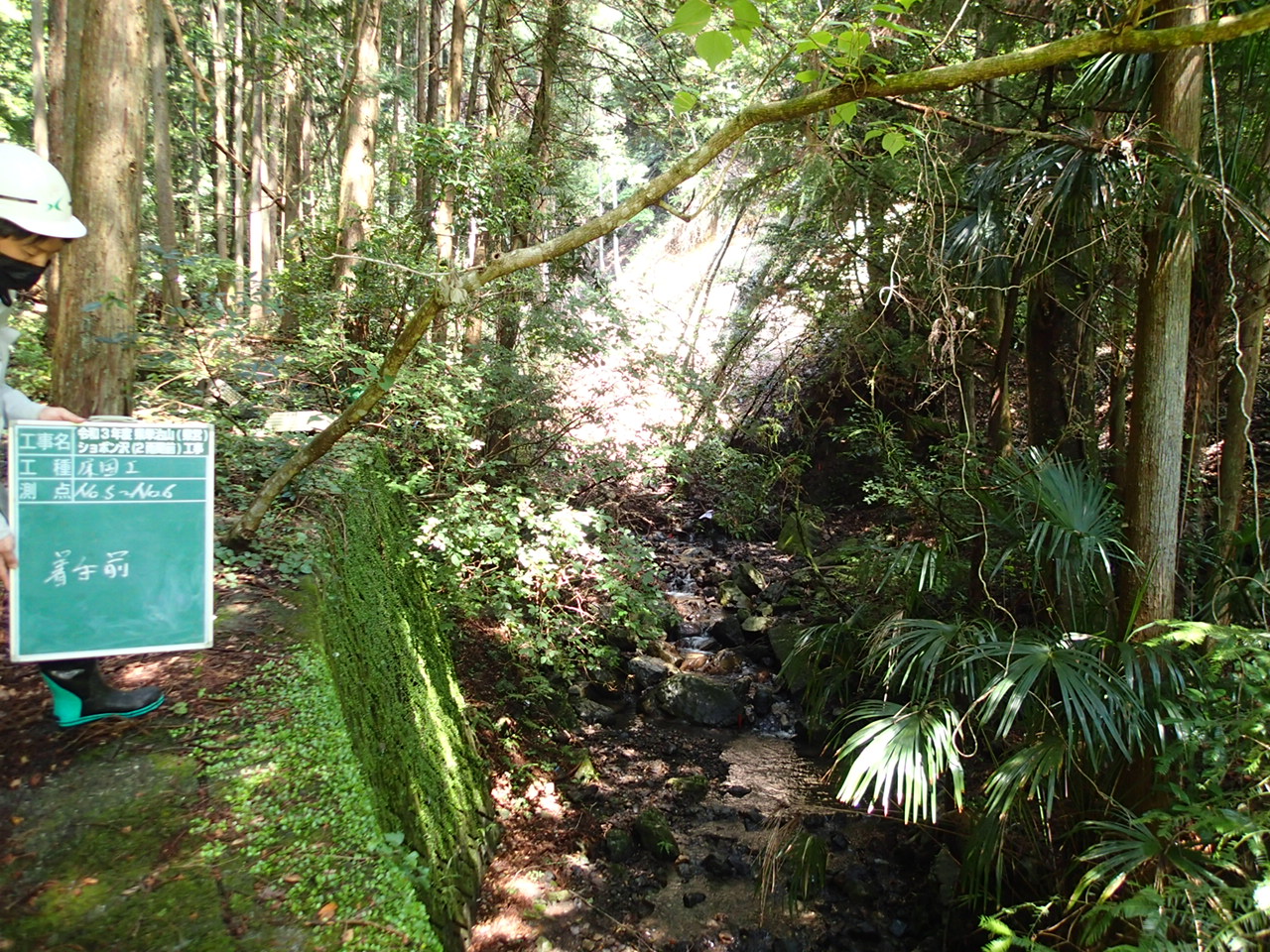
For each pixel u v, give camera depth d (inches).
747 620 339.9
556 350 273.6
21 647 86.4
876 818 223.6
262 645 116.6
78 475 88.8
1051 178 165.9
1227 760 122.0
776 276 324.2
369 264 260.1
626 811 227.1
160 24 354.3
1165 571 149.2
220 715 101.0
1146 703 132.8
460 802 182.9
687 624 349.4
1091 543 146.6
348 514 171.3
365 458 200.8
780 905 191.9
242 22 511.8
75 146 138.3
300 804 88.8
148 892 75.4
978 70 105.9
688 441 318.7
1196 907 112.6
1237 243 166.1
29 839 80.1
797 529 358.0
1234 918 105.3
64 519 88.3
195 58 523.2
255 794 89.1
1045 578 171.2
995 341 300.0
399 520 218.4
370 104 302.7
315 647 117.6
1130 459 152.5
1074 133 163.8
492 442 268.2
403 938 75.5
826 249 285.9
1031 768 136.7
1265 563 168.2
